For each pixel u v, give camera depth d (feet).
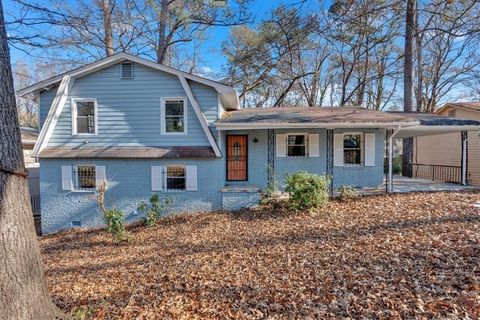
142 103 38.63
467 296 12.85
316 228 27.99
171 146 38.86
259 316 13.21
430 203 32.14
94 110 38.60
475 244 18.78
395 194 38.01
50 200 38.68
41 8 17.51
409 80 55.98
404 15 55.88
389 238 22.18
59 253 28.66
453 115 55.88
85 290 18.24
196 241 28.35
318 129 43.06
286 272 18.10
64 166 38.55
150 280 18.98
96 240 32.71
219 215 36.58
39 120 39.70
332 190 41.16
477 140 49.90
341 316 12.57
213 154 38.19
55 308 11.68
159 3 56.34
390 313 12.31
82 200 38.73
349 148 43.34
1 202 9.82
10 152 10.13
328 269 17.81
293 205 34.42
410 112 50.21
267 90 85.56
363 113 43.78
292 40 62.80
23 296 10.11
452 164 55.62
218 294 15.85
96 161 38.60
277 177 43.39
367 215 30.22
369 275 16.25
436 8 41.98
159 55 59.57
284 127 38.47
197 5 51.16
